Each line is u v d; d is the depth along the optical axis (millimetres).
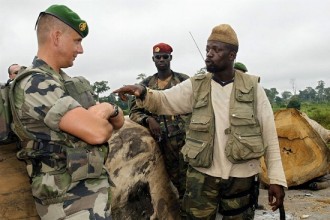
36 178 2221
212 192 3324
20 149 2336
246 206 3381
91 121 2152
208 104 3316
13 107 2170
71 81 2389
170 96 3520
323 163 6648
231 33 3270
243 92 3258
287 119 7109
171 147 3977
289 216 5211
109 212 2283
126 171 3312
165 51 4406
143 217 3393
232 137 3189
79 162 2197
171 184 4012
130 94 3434
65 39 2332
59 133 2209
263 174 6855
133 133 3621
